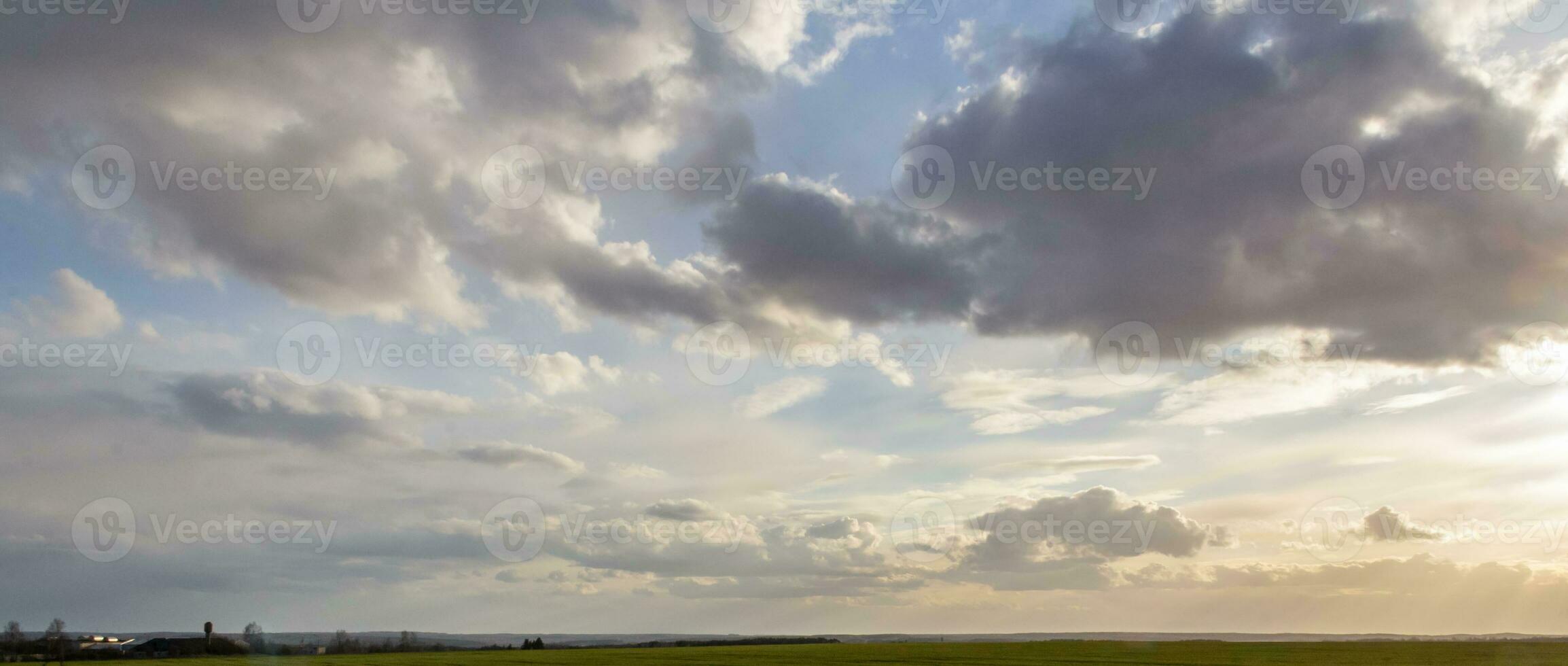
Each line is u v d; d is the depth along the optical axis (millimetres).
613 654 109500
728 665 78438
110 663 98438
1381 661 71688
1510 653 83312
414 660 95062
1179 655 85188
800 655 98688
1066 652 96250
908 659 83438
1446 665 64812
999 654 93375
